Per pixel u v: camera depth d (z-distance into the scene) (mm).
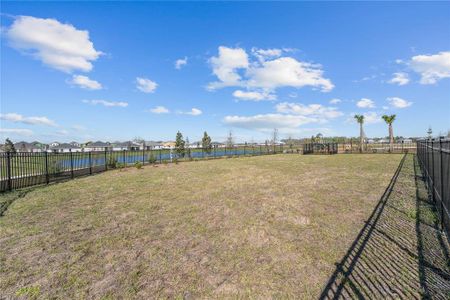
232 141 62094
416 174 12539
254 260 3904
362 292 3035
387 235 4770
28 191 9180
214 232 5098
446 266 3594
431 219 5613
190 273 3531
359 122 37500
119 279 3373
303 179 11789
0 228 5262
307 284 3232
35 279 3352
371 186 9594
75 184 10820
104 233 5039
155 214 6336
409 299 2889
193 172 15195
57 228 5301
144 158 22000
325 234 4910
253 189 9508
